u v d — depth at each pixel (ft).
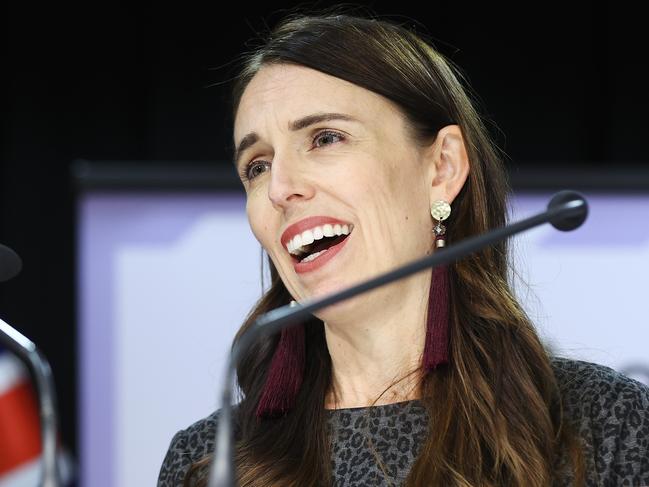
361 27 23.56
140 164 48.60
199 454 24.26
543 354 22.67
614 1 55.26
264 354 24.58
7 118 55.72
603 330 46.60
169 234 48.01
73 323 55.16
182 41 55.36
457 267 23.27
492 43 55.01
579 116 55.26
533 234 46.85
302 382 23.71
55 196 55.67
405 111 23.13
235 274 47.80
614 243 47.14
